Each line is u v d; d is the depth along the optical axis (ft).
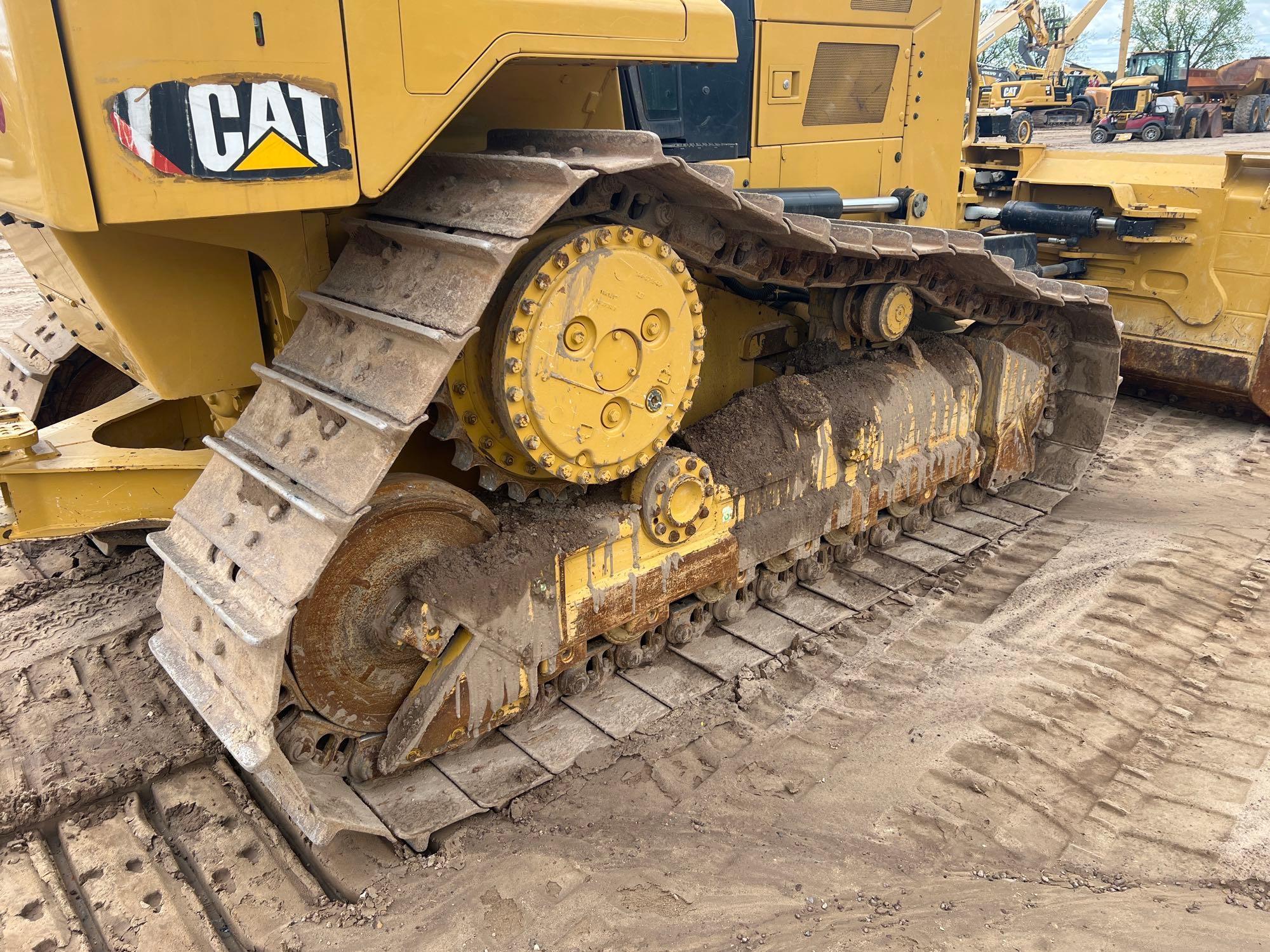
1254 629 13.26
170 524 10.01
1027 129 77.77
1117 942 8.34
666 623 12.19
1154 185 20.88
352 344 8.41
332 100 7.20
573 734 10.78
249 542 8.34
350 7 7.08
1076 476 17.21
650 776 10.35
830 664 12.38
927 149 16.40
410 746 9.43
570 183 7.57
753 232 10.41
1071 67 100.07
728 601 12.85
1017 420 16.06
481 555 9.57
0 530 10.65
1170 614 13.60
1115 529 16.30
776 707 11.51
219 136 6.75
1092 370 16.81
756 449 11.98
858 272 12.22
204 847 9.18
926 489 14.69
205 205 6.81
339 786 9.49
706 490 11.17
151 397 13.33
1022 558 15.33
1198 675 12.21
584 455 9.23
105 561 14.29
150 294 8.99
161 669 11.71
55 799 9.44
